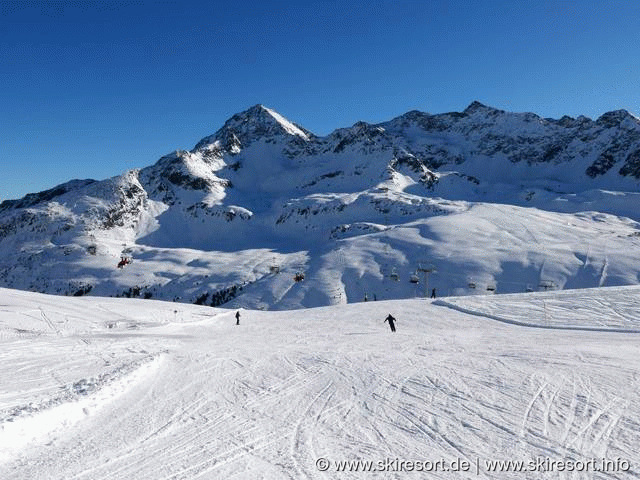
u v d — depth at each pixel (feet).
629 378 50.21
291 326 136.77
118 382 49.16
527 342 88.58
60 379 54.80
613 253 439.22
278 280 469.16
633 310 132.26
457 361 63.93
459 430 35.37
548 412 39.09
